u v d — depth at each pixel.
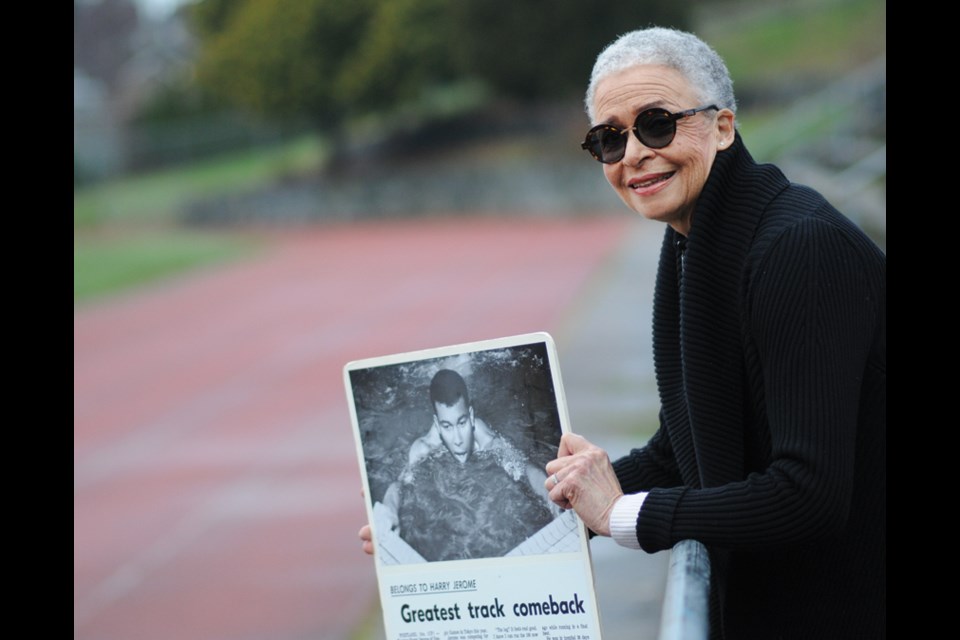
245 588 8.48
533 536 2.11
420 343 19.39
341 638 7.35
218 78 51.47
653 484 2.47
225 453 13.08
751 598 2.12
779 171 2.12
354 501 10.60
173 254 40.16
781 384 1.91
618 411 11.32
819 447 1.85
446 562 2.16
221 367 19.31
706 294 2.08
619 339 15.84
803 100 44.62
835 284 1.92
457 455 2.13
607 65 2.15
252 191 49.59
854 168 15.95
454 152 51.66
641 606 6.33
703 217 2.08
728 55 49.50
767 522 1.87
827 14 50.25
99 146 60.00
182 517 10.57
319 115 52.16
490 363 2.11
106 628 7.89
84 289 31.98
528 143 50.78
